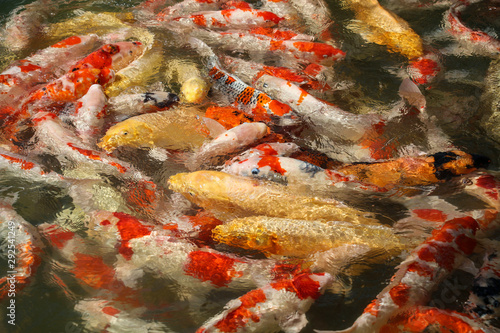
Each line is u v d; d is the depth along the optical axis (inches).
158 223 120.0
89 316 97.4
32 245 114.0
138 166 141.0
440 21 209.3
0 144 148.3
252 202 123.3
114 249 111.8
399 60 187.9
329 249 108.1
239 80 166.1
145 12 223.3
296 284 97.2
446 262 101.3
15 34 205.2
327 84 177.2
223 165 138.4
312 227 111.3
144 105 161.0
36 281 105.3
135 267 107.5
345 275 103.7
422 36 201.5
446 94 167.5
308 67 185.5
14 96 169.6
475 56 185.8
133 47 187.5
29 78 176.4
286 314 93.7
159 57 190.5
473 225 109.1
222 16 209.2
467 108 159.9
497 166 134.8
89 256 110.6
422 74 178.2
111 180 136.0
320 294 98.8
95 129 154.1
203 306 99.0
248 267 106.0
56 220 122.0
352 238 109.4
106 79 172.2
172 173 138.7
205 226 118.0
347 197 126.6
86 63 173.8
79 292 102.7
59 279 105.7
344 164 137.9
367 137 147.6
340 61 189.5
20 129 154.5
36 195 130.7
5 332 94.0
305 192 126.7
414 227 114.9
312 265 105.9
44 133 148.4
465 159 132.3
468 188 126.0
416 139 147.0
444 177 130.2
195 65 185.0
